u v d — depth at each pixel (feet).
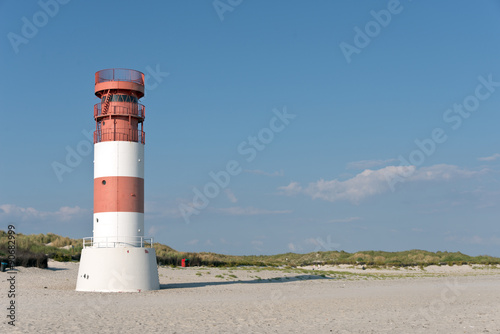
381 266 254.68
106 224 111.14
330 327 68.90
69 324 66.90
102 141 113.60
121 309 82.99
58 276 136.36
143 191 116.06
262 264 234.79
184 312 81.00
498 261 284.41
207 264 203.82
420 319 77.36
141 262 111.65
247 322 72.43
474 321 75.51
